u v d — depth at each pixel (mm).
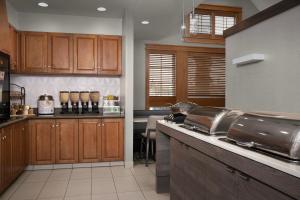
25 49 4332
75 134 4230
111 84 4945
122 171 4078
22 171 3875
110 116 4316
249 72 3137
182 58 5914
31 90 4641
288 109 2484
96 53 4559
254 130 1564
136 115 5527
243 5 6086
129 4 3926
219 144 1698
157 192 3186
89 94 4750
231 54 3557
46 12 4367
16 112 4289
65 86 4766
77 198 3012
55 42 4426
